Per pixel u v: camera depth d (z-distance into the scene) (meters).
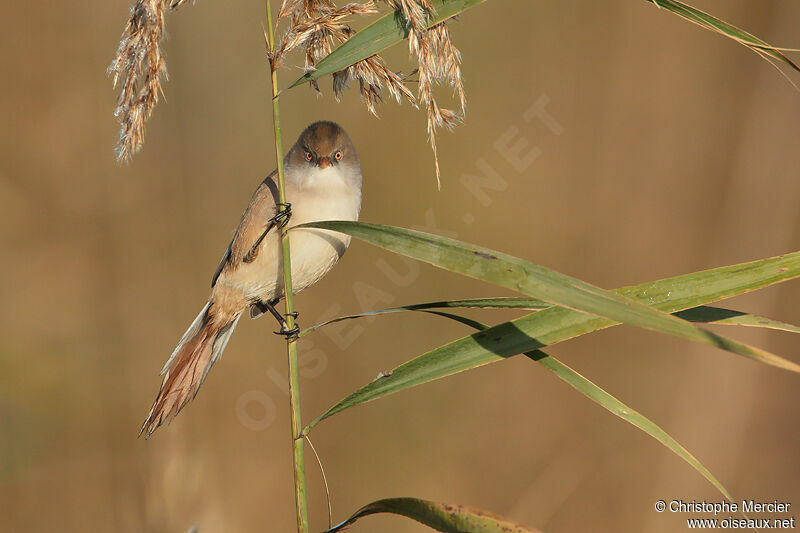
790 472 10.12
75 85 12.51
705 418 10.88
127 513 8.60
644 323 2.84
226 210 12.96
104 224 12.14
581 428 11.10
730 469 10.30
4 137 11.97
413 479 10.57
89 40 12.66
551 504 10.16
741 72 13.05
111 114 12.48
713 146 13.08
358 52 3.88
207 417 10.88
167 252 12.32
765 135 12.73
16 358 10.52
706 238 12.88
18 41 12.30
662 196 13.07
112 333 11.16
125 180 12.43
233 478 10.26
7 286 11.27
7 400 10.00
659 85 13.28
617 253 12.91
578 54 13.32
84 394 10.40
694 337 2.73
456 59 4.00
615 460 10.56
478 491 10.29
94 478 9.31
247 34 13.29
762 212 12.59
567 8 13.32
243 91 13.27
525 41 13.23
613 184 13.14
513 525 3.06
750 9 13.16
